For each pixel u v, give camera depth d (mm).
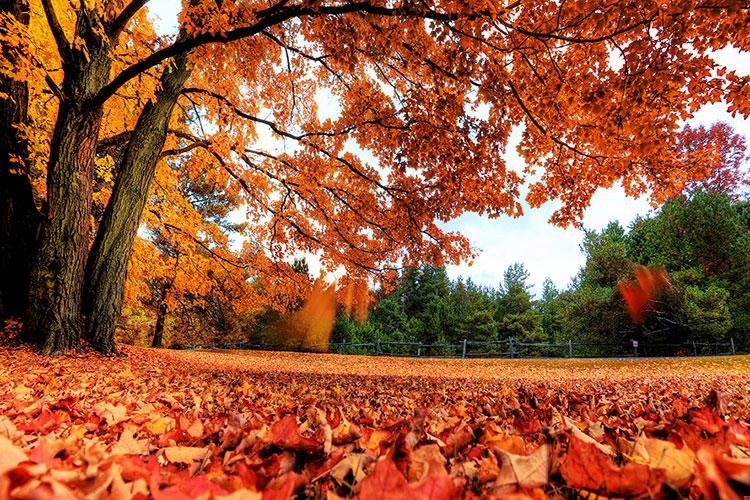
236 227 22281
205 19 5684
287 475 843
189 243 12484
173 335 25703
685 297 19766
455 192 8078
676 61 4203
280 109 10758
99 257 7465
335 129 8523
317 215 11523
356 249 11250
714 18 3910
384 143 8281
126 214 7730
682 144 26703
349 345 26391
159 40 8305
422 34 5695
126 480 847
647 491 709
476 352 26281
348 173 9867
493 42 5215
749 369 12055
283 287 13312
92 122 7008
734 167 25969
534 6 4785
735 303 19875
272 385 5309
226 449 1293
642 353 22328
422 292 36844
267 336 27297
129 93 9039
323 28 6266
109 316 7449
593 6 4234
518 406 3137
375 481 609
